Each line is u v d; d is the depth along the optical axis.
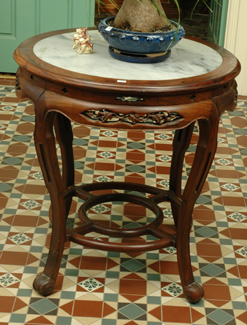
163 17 2.24
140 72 2.04
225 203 3.26
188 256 2.36
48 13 4.90
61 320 2.24
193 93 1.96
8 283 2.45
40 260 2.63
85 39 2.26
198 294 2.37
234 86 2.25
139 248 2.38
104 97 1.93
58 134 2.71
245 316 2.33
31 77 2.08
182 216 2.29
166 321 2.27
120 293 2.43
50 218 2.86
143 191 2.91
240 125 4.43
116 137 4.10
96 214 3.07
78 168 3.57
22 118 4.29
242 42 4.93
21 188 3.28
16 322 2.22
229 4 4.80
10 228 2.87
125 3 2.23
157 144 4.04
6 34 5.01
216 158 3.85
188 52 2.40
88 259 2.67
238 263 2.71
